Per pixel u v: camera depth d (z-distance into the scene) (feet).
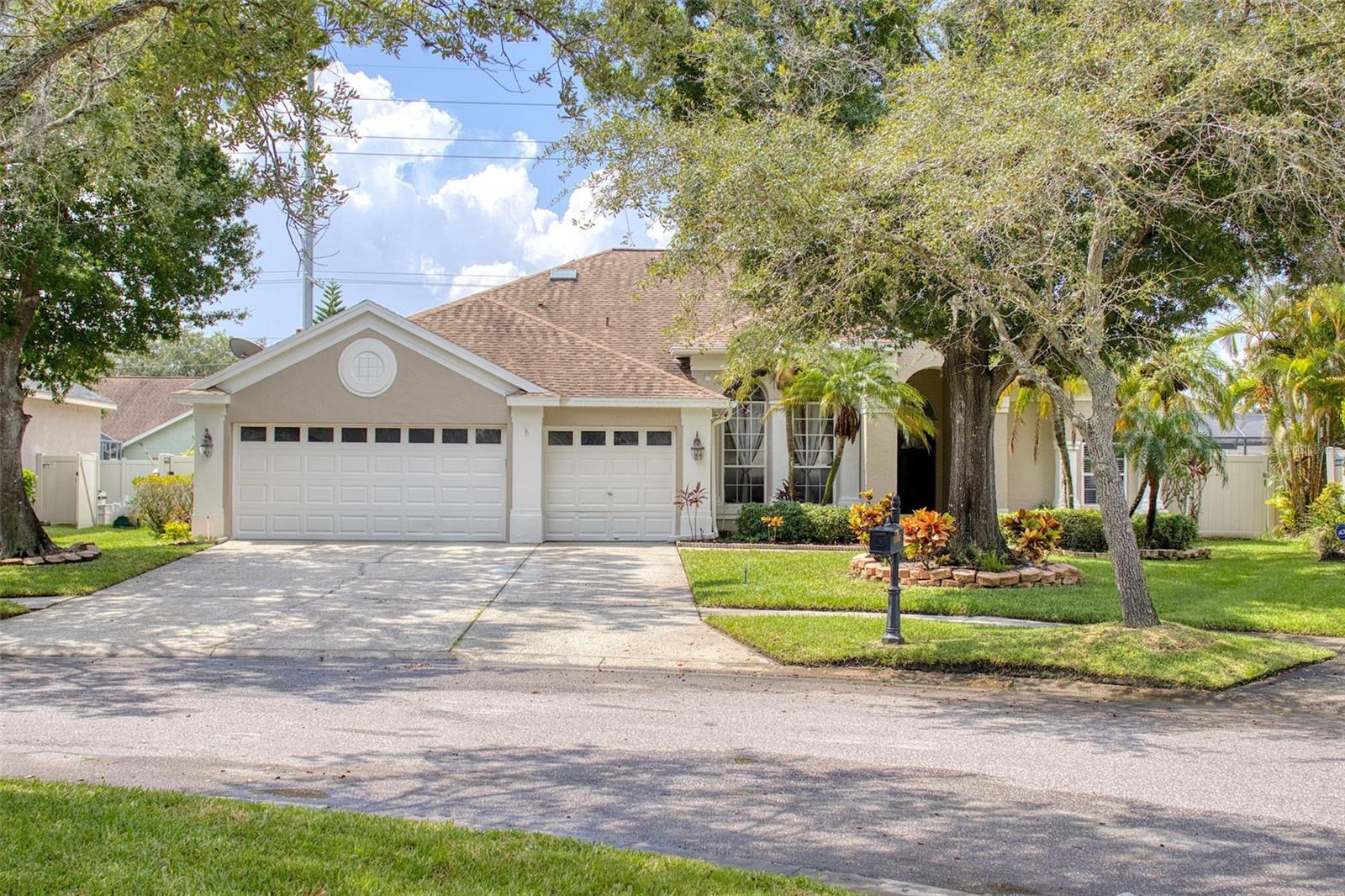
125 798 17.10
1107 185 31.24
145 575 49.37
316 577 49.08
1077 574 48.80
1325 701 28.25
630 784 19.76
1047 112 29.91
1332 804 19.26
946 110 32.55
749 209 32.76
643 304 78.07
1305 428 67.51
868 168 33.09
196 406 62.23
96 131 38.06
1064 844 16.89
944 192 30.35
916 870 15.58
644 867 14.58
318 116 27.17
